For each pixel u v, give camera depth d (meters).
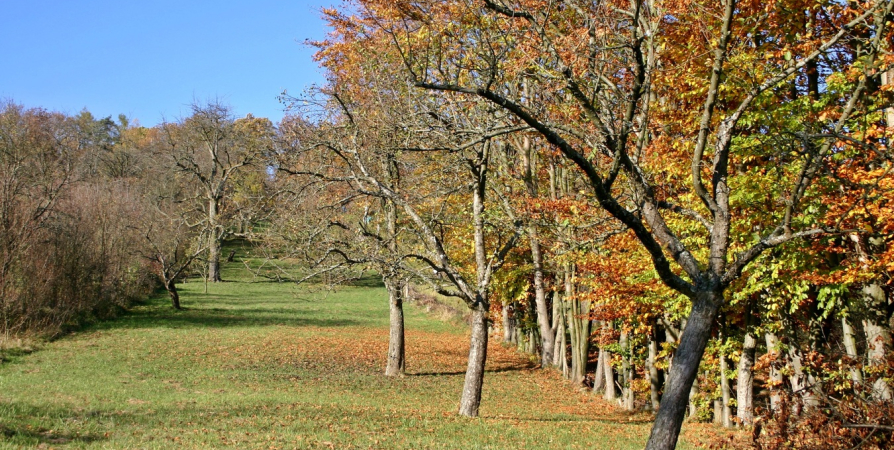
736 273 7.63
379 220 20.86
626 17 10.41
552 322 31.14
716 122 12.15
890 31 10.30
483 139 9.22
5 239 27.02
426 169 16.92
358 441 12.91
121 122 105.94
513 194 20.56
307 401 18.80
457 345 35.47
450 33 12.11
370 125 15.60
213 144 58.59
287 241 16.02
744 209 12.17
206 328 36.25
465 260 24.62
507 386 25.45
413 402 20.53
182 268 45.06
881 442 9.99
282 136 17.02
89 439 11.93
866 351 12.53
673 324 20.00
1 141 39.97
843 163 10.71
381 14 13.64
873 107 10.62
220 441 12.20
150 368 23.36
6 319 26.20
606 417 20.11
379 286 65.88
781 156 10.05
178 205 55.81
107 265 38.53
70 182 36.38
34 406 14.62
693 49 11.36
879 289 11.92
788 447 10.84
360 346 33.31
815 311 13.60
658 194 12.42
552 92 10.67
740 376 15.67
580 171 14.65
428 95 11.92
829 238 10.82
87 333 31.30
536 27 9.84
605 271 15.34
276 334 35.69
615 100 10.31
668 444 7.33
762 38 13.42
